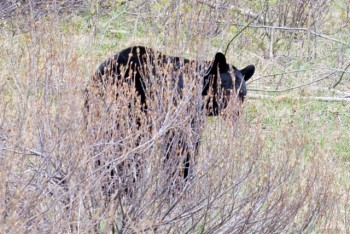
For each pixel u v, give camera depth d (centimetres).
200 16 2598
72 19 2727
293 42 2939
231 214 1466
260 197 1495
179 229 1435
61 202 1327
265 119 2283
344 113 2397
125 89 1476
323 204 1581
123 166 1388
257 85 2525
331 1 3203
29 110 1384
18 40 2359
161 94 1432
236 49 2752
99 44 2603
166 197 1409
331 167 1831
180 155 1423
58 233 1256
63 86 1394
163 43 2494
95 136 1376
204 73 1641
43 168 1326
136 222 1387
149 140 1385
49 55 1472
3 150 1315
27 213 1241
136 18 2925
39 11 2628
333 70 2653
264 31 2914
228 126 1525
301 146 1745
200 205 1455
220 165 1500
